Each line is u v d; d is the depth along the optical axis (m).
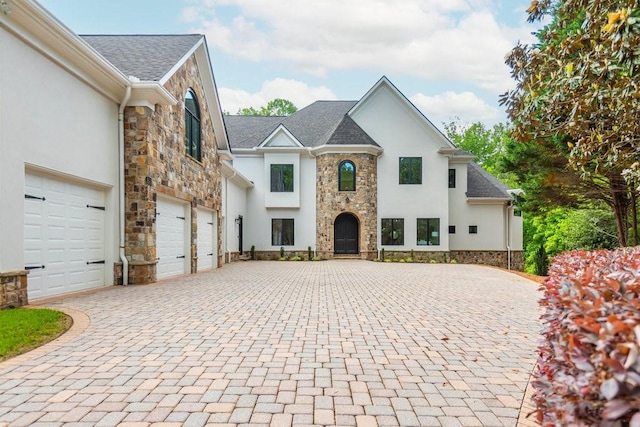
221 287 8.91
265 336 4.68
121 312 5.93
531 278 11.72
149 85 8.75
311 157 21.41
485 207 22.12
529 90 6.31
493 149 42.78
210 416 2.64
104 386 3.13
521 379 3.39
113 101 8.86
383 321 5.58
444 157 21.08
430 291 8.72
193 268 12.36
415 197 20.97
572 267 3.33
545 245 24.44
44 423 2.53
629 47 4.48
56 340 4.41
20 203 6.19
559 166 12.30
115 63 9.95
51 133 6.88
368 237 20.33
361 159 20.39
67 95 7.34
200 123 13.01
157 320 5.44
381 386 3.21
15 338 4.25
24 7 5.86
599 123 5.93
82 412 2.69
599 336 1.31
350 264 17.64
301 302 7.04
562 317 1.98
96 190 8.54
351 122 20.97
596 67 5.16
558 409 1.47
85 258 8.14
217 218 15.10
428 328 5.19
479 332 5.00
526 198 14.05
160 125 9.88
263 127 23.94
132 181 9.16
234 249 18.98
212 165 14.41
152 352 4.01
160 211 10.37
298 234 21.25
